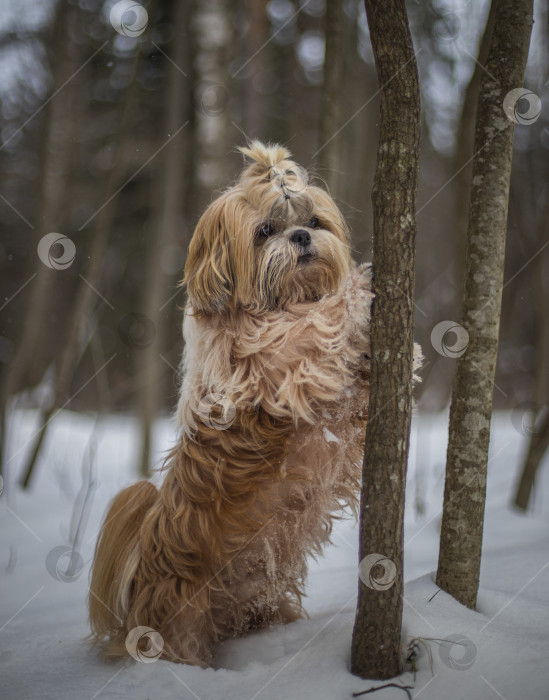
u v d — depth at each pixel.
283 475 2.87
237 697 2.27
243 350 2.99
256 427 2.91
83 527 5.25
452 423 2.65
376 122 8.84
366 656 2.21
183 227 9.34
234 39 8.49
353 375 2.98
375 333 2.21
